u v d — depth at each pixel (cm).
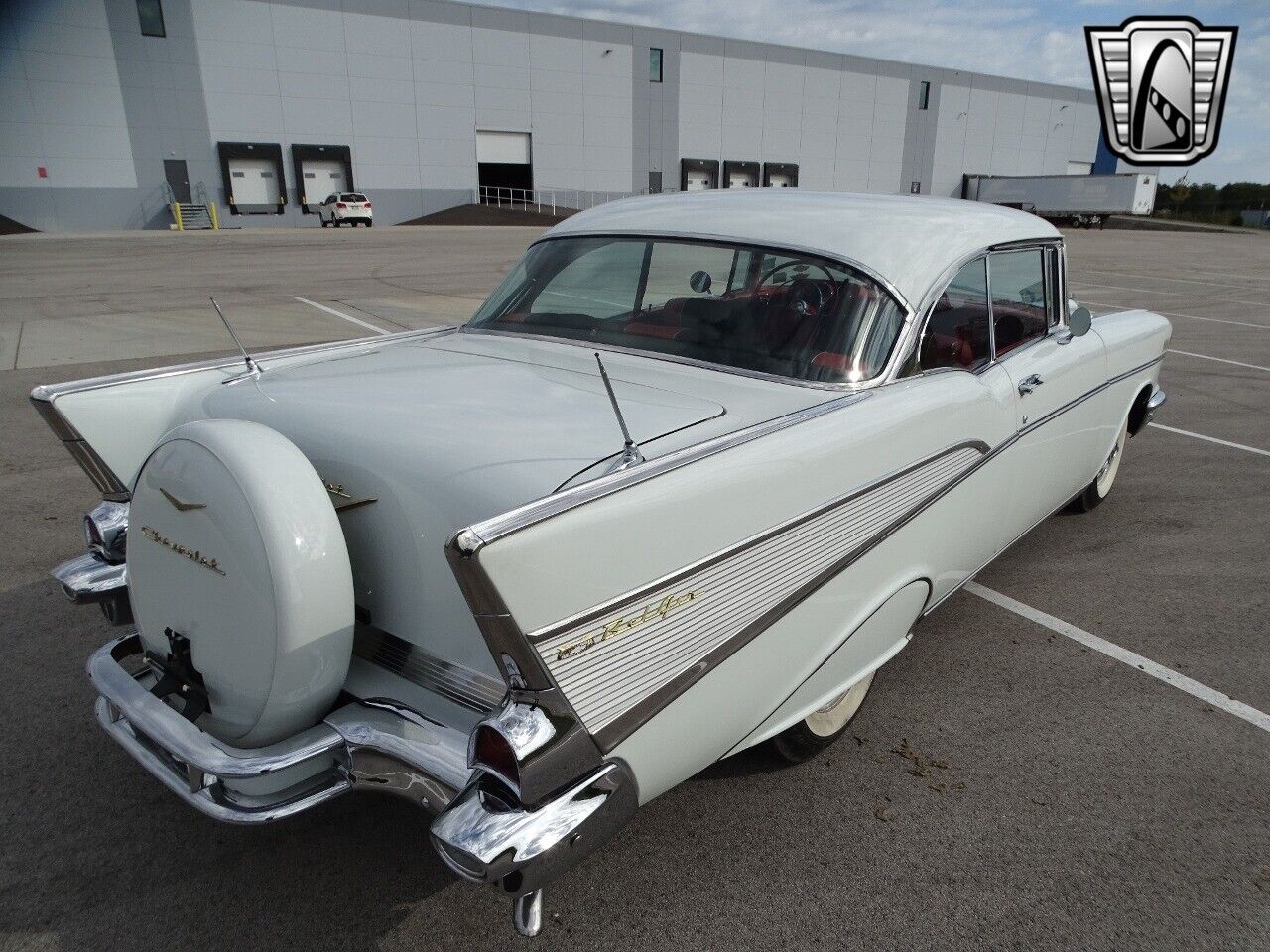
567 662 155
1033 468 327
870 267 258
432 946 199
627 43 4312
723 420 210
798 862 226
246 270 1642
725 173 4750
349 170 3862
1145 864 227
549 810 156
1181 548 431
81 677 303
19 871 219
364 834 236
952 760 268
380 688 193
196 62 3472
